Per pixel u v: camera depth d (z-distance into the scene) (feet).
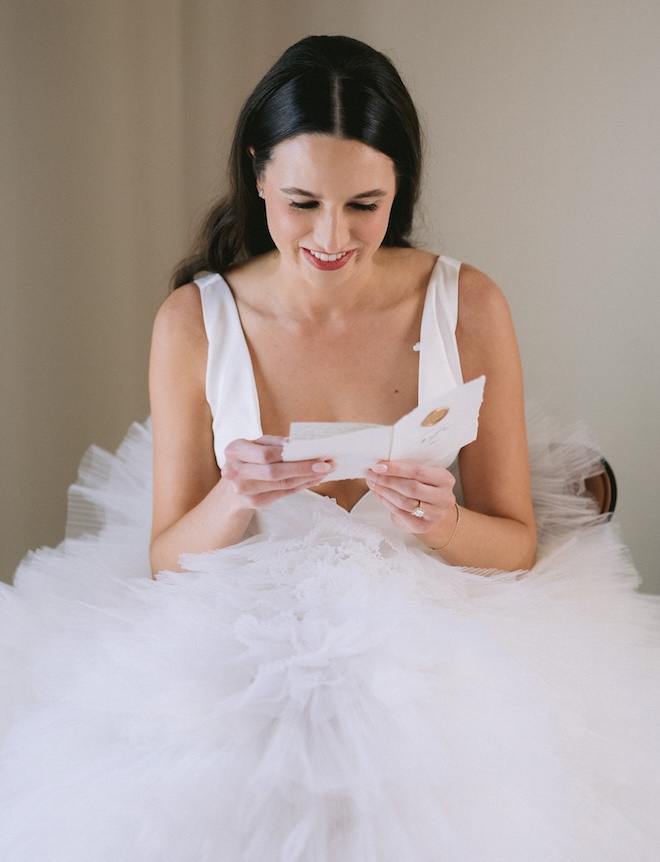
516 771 3.72
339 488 4.85
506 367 5.06
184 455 5.13
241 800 3.65
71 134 6.57
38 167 6.37
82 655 4.39
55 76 6.38
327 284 4.53
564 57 6.91
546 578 4.88
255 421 4.98
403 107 4.34
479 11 6.95
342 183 4.16
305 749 3.74
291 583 4.42
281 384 5.02
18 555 6.73
